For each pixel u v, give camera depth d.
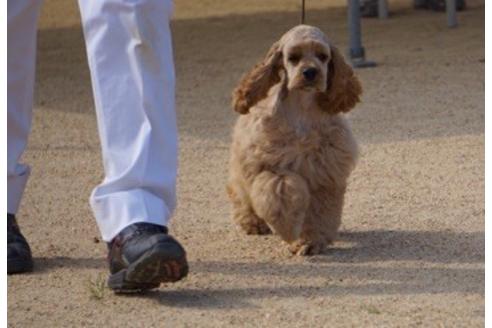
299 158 10.42
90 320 9.02
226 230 11.51
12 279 10.12
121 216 9.23
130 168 9.21
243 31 24.55
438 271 10.02
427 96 17.95
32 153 15.27
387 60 20.88
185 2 28.69
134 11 9.02
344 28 24.16
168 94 9.27
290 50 10.42
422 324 8.70
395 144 14.99
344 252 10.63
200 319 8.93
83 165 14.61
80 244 11.16
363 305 9.14
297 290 9.59
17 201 10.47
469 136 15.30
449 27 23.98
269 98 10.62
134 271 9.11
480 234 11.09
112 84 9.17
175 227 11.65
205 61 21.50
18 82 10.23
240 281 9.87
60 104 18.30
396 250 10.66
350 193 12.76
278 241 11.06
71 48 23.52
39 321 9.05
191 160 14.58
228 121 16.72
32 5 10.02
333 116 10.60
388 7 26.48
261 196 10.35
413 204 12.24
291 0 28.17
